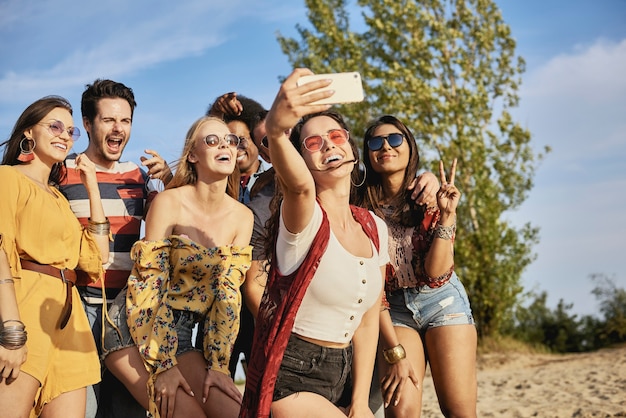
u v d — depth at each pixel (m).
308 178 3.21
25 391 3.89
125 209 4.86
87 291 4.66
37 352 3.95
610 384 11.53
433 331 4.78
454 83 20.47
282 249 3.44
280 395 3.46
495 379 14.33
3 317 3.80
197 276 4.46
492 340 19.28
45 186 4.32
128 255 4.82
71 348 4.20
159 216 4.47
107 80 4.98
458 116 19.36
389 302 4.91
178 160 4.66
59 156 4.31
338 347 3.57
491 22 20.66
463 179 19.45
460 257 19.27
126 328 4.36
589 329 22.05
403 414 4.61
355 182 4.68
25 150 4.27
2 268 3.86
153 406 4.21
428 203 4.83
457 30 20.91
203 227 4.57
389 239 4.86
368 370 3.76
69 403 4.14
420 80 19.61
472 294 19.38
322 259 3.43
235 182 5.06
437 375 4.80
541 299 22.66
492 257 19.27
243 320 5.29
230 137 4.57
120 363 4.35
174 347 4.28
